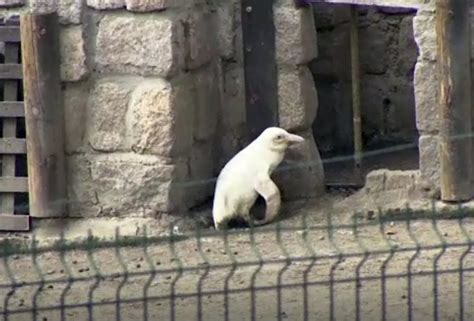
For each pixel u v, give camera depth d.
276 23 30.20
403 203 29.31
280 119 30.56
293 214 29.86
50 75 29.20
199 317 22.67
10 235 29.62
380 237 27.44
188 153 29.64
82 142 29.53
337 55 33.16
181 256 27.00
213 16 30.52
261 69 30.48
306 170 30.58
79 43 29.12
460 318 22.31
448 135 28.83
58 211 29.55
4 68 29.55
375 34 33.50
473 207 28.64
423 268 25.09
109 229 29.25
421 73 29.06
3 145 29.64
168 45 28.64
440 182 29.12
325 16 33.09
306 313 22.62
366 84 33.66
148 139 28.97
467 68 28.73
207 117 30.33
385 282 23.66
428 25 28.89
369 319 22.62
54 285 25.31
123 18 28.89
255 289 23.17
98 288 25.00
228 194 29.20
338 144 33.38
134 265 26.48
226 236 27.19
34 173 29.44
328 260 25.94
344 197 30.66
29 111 29.30
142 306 23.83
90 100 29.34
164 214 29.25
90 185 29.53
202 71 30.14
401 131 33.62
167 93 28.78
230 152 31.08
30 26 29.03
